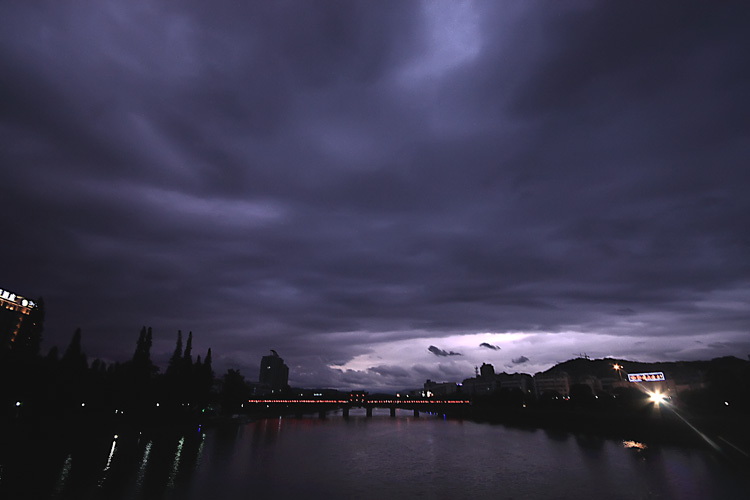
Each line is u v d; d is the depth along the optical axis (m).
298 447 105.38
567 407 168.75
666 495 55.53
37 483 54.75
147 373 140.38
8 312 154.00
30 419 93.75
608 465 76.81
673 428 100.81
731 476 64.62
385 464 81.44
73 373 106.12
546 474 70.38
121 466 68.94
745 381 112.69
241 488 59.38
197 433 125.75
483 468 76.81
